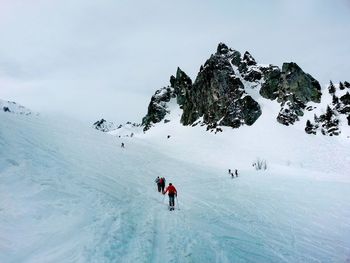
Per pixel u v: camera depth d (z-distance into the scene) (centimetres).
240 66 13838
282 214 2259
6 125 3164
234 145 9406
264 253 1356
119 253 1053
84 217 1360
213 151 8712
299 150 8381
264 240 1562
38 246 1045
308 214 2316
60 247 1050
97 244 1087
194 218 1795
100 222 1338
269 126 10169
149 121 16375
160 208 1916
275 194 3200
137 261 1011
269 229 1806
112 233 1225
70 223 1266
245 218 2016
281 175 5116
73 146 3606
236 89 11738
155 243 1227
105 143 5297
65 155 2820
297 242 1603
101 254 1012
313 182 4212
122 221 1412
